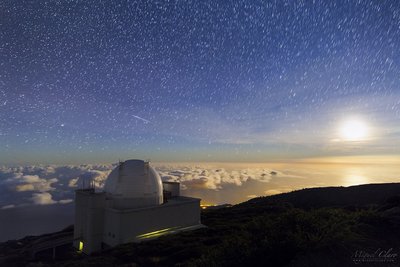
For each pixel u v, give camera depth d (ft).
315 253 37.58
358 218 51.08
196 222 95.14
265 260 37.65
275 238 40.75
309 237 40.24
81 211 89.56
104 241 84.33
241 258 38.60
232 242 41.86
